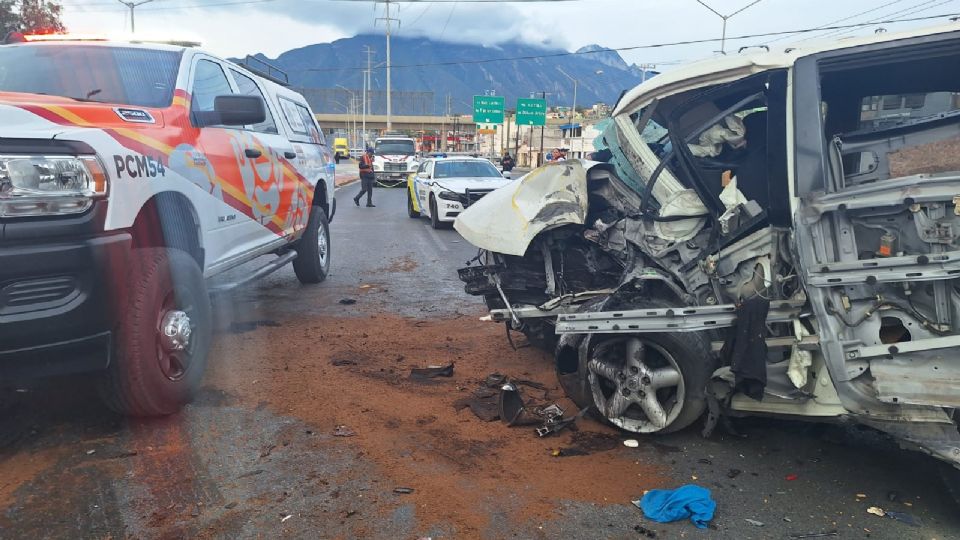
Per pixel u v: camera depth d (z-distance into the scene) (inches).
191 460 139.5
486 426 162.1
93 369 133.3
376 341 233.1
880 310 121.0
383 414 167.2
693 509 122.6
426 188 614.2
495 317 189.9
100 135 137.7
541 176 196.9
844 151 139.3
